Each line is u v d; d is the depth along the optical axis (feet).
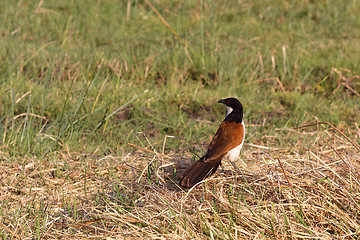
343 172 26.48
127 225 22.72
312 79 50.34
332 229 22.66
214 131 38.50
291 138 36.14
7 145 32.60
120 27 61.93
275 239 21.36
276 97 46.26
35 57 50.39
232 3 72.13
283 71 51.08
